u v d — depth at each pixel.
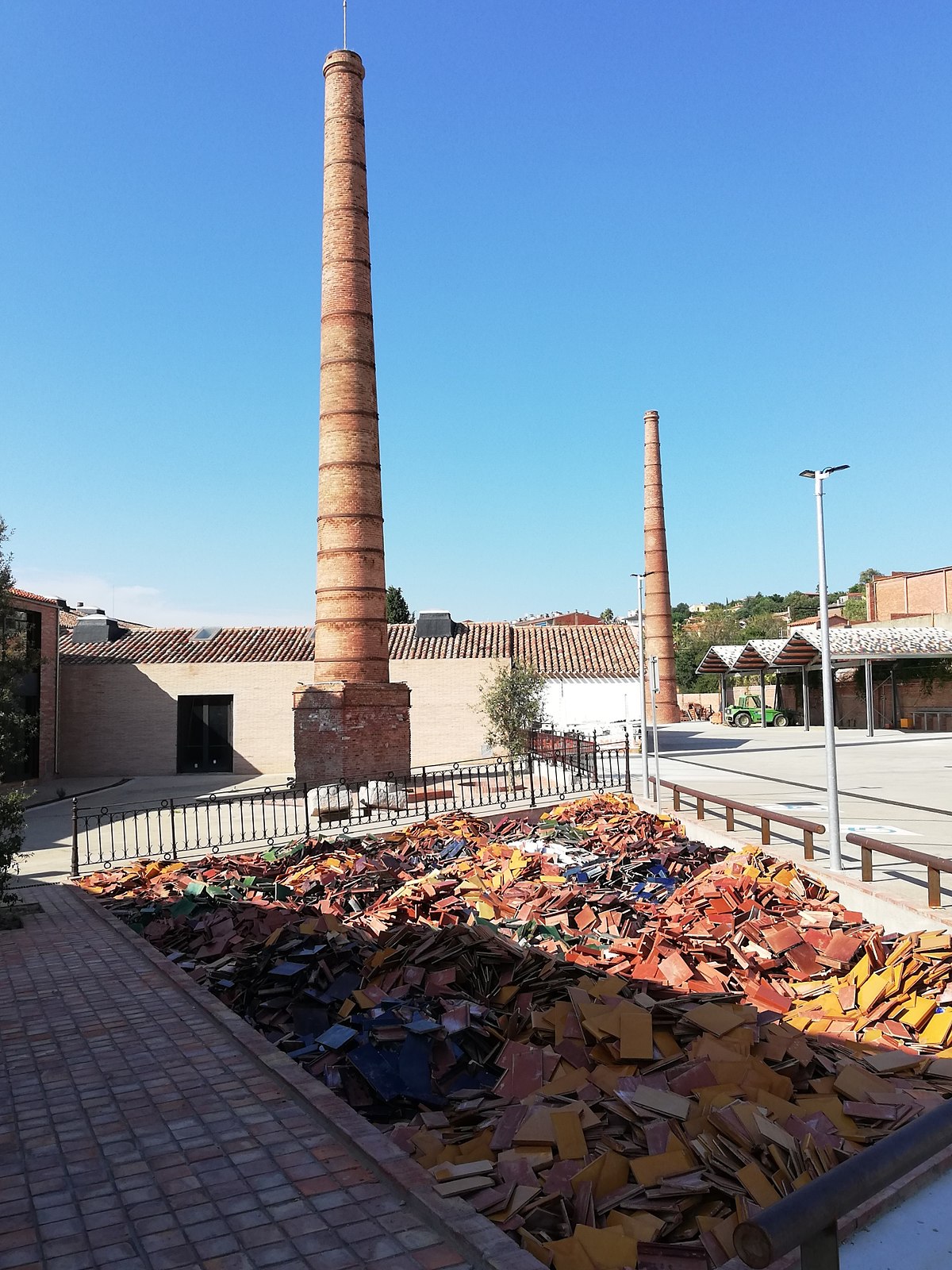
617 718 36.03
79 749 34.66
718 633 83.69
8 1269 3.55
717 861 12.67
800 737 40.56
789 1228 2.25
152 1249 3.67
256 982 7.83
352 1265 3.51
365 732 23.39
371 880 12.12
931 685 43.47
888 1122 4.79
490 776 26.31
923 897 9.30
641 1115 4.83
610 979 6.89
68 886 13.35
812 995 7.46
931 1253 3.58
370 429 24.28
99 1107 5.22
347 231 24.34
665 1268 3.67
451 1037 6.27
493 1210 3.92
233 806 22.66
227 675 34.94
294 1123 4.91
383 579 24.39
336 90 24.70
